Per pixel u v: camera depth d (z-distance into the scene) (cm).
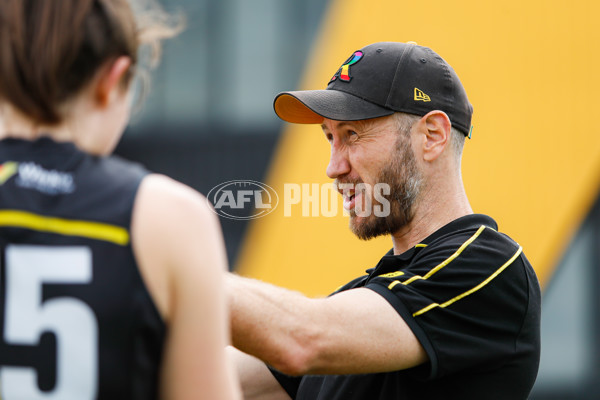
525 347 596
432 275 563
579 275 1841
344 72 651
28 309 347
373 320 528
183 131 2142
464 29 1872
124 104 388
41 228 351
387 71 632
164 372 358
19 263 350
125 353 344
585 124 1827
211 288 360
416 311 545
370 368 529
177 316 355
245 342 500
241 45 2120
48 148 364
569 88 1831
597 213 1834
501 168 1844
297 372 510
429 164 634
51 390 342
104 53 363
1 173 362
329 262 1856
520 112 1842
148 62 412
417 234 638
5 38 352
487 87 1855
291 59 2078
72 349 342
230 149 2098
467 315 564
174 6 2164
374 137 632
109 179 363
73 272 346
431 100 632
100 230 350
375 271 641
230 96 2123
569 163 1831
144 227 352
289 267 1880
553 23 1839
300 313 509
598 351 1838
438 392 571
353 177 648
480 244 591
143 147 2167
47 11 352
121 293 345
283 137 2033
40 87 352
